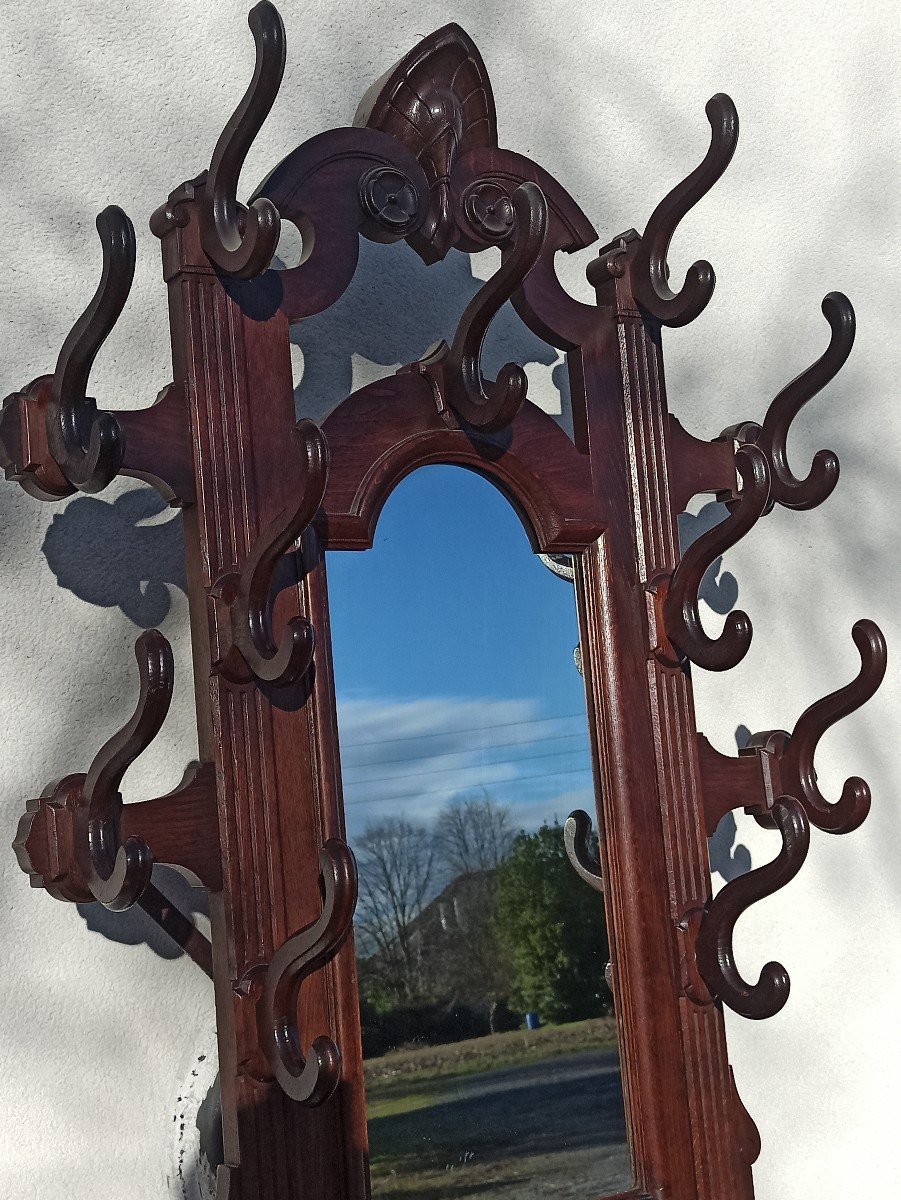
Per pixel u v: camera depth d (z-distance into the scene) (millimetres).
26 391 778
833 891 1160
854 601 1198
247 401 800
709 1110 907
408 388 867
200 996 889
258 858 780
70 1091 843
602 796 916
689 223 1146
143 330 911
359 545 843
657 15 1146
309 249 834
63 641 870
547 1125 865
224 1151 779
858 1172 1138
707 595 1124
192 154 941
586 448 930
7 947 833
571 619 931
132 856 709
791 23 1212
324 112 989
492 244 903
